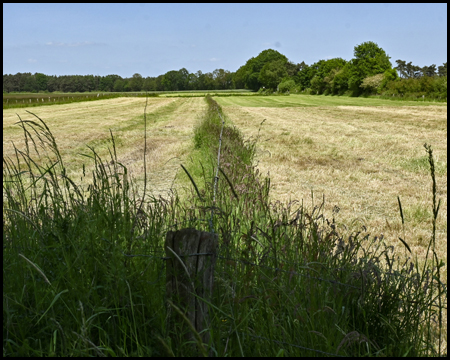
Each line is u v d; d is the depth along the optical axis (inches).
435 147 623.8
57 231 102.2
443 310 138.4
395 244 219.6
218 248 112.1
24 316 90.0
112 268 90.9
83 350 82.1
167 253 90.6
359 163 491.5
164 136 800.3
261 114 1445.6
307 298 104.3
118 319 93.7
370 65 3346.5
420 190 358.3
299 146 636.1
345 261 122.9
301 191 348.2
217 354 88.8
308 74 5004.9
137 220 116.0
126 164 483.5
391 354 97.3
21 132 898.7
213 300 97.9
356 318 110.0
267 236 115.6
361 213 285.1
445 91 2249.0
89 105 2246.6
